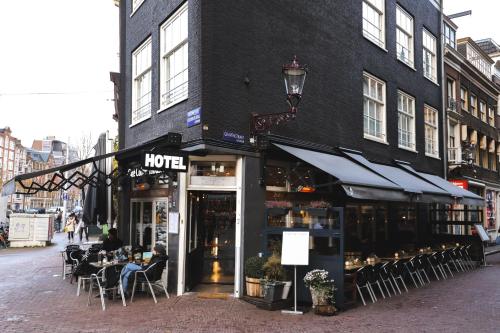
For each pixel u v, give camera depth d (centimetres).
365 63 1491
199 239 1141
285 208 978
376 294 1082
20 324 768
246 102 1038
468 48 2784
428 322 808
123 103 1472
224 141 981
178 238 1019
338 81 1345
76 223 2831
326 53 1300
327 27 1312
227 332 731
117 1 1645
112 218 1616
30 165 9700
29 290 1070
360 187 1016
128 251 1129
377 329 760
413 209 1781
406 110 1792
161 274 976
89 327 751
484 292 1105
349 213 1370
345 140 1359
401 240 1666
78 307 896
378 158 1536
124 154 1173
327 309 850
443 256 1411
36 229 2280
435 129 2056
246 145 1023
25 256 1823
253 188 1030
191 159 1023
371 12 1592
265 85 1089
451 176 2208
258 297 929
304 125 1197
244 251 998
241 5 1049
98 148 1850
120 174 1309
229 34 1017
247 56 1052
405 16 1836
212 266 1144
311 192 1192
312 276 877
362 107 1456
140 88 1370
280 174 1116
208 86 975
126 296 998
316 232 920
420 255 1262
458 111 2375
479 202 1695
